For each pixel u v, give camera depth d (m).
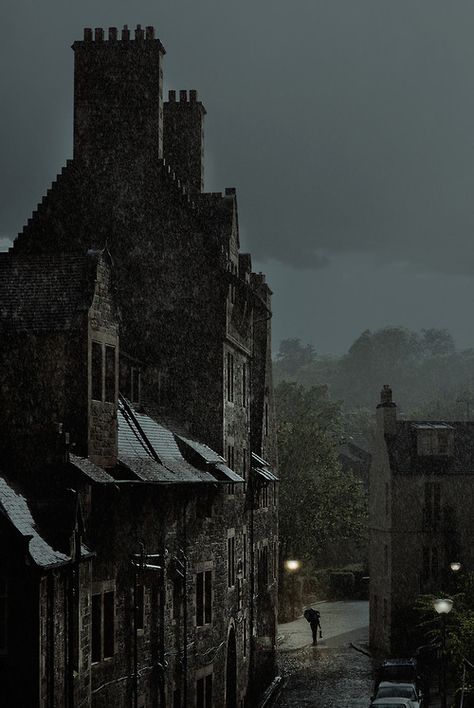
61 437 30.64
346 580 108.25
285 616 91.50
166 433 44.34
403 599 74.62
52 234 50.31
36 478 30.62
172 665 40.59
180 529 41.91
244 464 56.84
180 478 39.12
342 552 123.31
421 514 75.81
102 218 50.25
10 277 33.38
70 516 29.36
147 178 50.25
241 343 55.06
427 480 76.25
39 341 31.92
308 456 97.25
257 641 59.66
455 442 78.56
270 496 68.25
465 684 44.41
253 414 65.88
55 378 31.78
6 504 27.70
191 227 50.09
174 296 49.94
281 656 73.56
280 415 135.38
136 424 40.66
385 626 75.50
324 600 106.69
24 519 28.20
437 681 62.06
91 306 32.47
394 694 46.72
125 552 35.59
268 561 65.94
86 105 50.53
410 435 78.25
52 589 28.03
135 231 50.19
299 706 54.88
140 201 50.19
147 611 37.88
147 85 50.38
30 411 31.62
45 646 27.59
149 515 38.22
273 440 72.25
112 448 34.47
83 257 33.47
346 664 69.69
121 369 42.31
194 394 49.72
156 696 38.44
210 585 46.25
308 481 96.00
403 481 75.94
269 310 68.00
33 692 26.73
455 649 46.31
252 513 59.00
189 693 42.94
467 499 76.62
